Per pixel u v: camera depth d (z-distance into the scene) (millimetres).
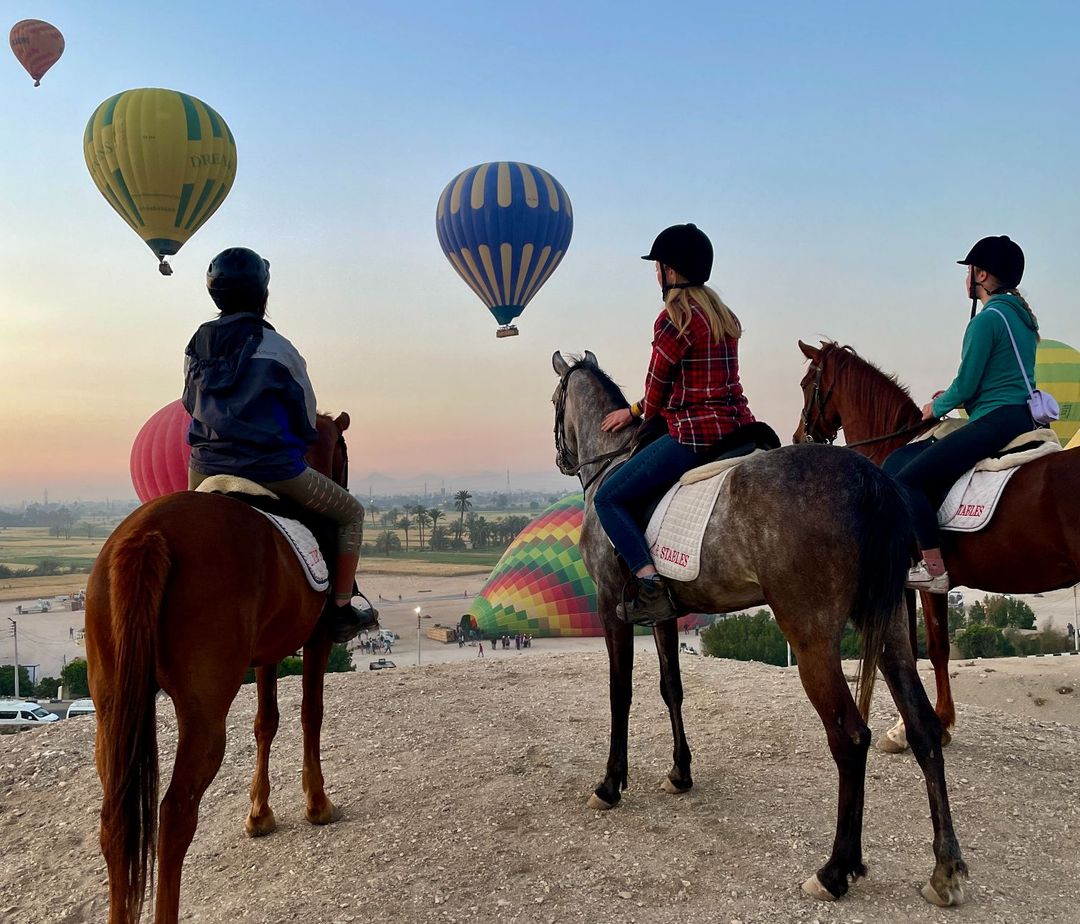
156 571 2994
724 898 3674
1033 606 68250
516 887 3895
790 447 3840
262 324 3980
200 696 3119
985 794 4730
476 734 6484
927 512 4660
